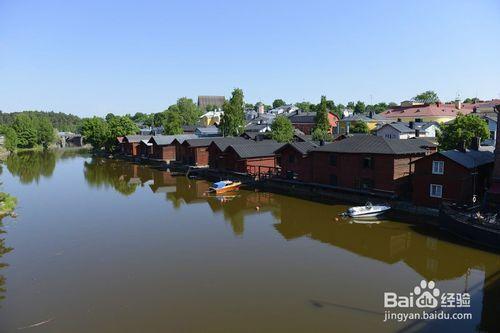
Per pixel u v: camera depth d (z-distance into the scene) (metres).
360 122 101.25
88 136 128.88
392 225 36.81
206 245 32.44
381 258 28.98
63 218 41.91
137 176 73.75
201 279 25.72
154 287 24.72
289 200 48.97
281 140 85.56
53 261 29.48
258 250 31.03
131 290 24.39
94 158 113.69
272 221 39.56
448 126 61.47
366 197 45.16
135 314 21.44
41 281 26.02
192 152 80.62
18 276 26.84
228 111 105.56
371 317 20.64
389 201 42.34
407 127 88.12
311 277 25.73
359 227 36.47
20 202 50.28
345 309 21.50
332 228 36.47
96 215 43.09
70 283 25.61
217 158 70.81
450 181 37.34
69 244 33.31
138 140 108.31
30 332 20.00
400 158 43.75
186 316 21.08
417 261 28.27
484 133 57.81
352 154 47.19
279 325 19.95
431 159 38.69
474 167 37.12
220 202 49.09
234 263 28.34
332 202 47.03
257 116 171.25
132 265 28.41
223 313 21.28
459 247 30.61
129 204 48.69
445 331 19.31
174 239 34.22
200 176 71.44
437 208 38.59
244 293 23.56
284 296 23.09
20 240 34.53
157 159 93.31
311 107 180.50
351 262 28.27
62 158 114.88
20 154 131.62
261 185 58.19
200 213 43.53
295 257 29.39
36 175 76.50
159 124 186.88
